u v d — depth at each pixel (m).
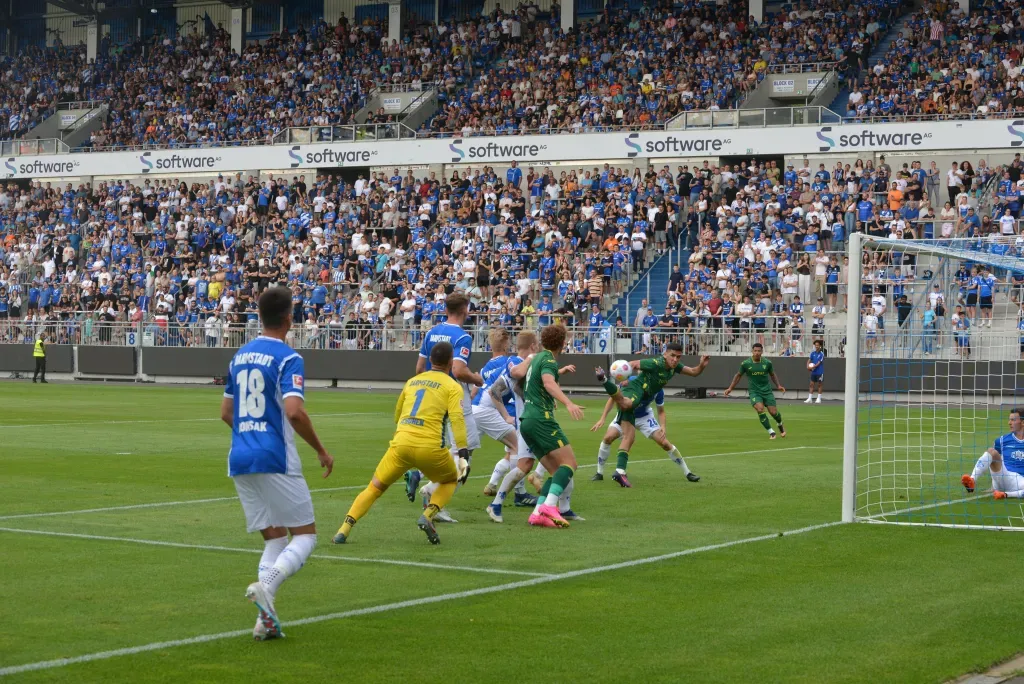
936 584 9.36
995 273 33.88
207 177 56.50
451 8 63.12
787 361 37.56
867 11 50.94
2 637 7.53
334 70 58.59
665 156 47.72
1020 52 44.97
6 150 59.44
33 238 55.41
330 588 9.08
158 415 28.42
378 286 46.91
